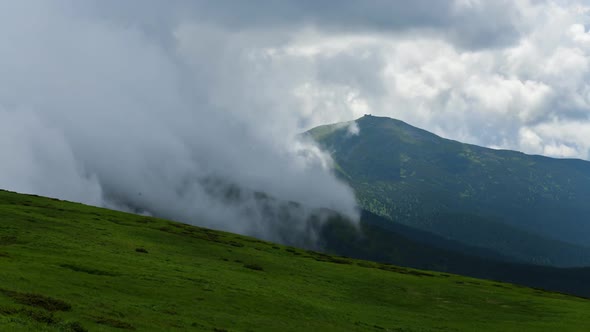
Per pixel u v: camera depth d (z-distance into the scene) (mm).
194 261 99250
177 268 83750
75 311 44188
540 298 111875
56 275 59469
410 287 112938
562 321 86062
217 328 51250
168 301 59906
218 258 112500
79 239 95562
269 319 61438
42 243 83562
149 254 95688
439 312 90375
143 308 53188
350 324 68062
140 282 66812
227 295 69625
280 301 73000
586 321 86312
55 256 73438
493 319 87000
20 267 59312
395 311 85812
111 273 68625
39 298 44344
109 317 44938
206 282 75812
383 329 68875
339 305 81562
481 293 113688
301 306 72750
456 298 105688
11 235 86750
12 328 33219
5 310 37469
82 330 37906
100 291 57062
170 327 47125
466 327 77938
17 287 48531
